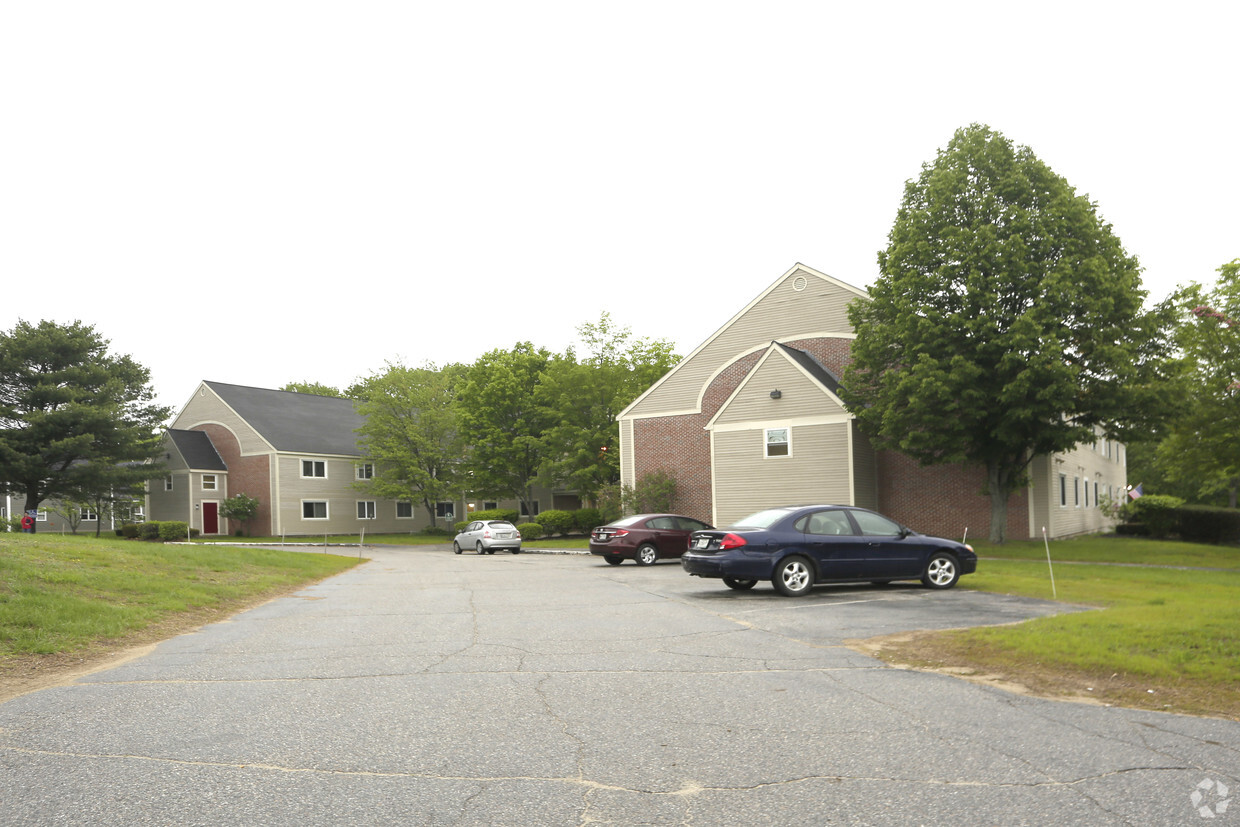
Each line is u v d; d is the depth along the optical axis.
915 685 7.16
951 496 27.67
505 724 5.95
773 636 9.80
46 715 6.23
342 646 9.34
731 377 32.66
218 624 11.34
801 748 5.36
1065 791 4.55
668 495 33.09
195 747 5.40
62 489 43.31
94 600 11.73
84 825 4.11
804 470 27.75
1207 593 14.15
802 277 31.53
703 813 4.26
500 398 48.75
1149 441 23.75
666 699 6.68
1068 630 9.01
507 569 22.34
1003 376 22.53
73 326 45.22
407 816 4.22
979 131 24.84
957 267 23.44
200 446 52.84
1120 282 22.31
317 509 52.78
